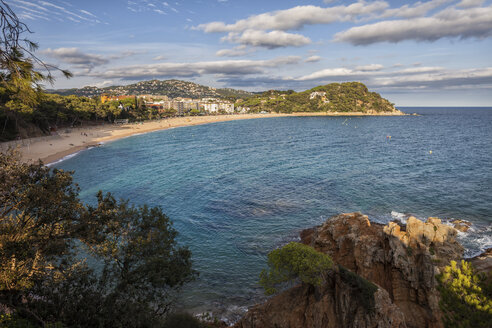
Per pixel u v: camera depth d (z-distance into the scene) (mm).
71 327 13148
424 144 134125
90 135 152750
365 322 18062
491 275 12484
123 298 15844
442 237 26234
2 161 15203
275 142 143750
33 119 118938
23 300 14766
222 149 122125
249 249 38062
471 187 62969
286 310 22031
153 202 54500
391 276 26156
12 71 7137
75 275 15922
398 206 52094
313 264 21328
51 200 15578
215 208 51688
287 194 59344
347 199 55969
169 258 18562
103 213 17594
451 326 12125
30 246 14219
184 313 16562
